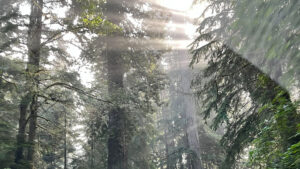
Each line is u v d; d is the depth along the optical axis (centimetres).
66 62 1124
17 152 958
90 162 1759
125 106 1042
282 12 296
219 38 733
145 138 1917
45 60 1030
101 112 1081
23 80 831
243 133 740
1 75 852
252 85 734
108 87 1080
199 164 1409
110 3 1100
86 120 1216
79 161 1752
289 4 285
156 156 2022
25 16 893
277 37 309
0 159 881
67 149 1986
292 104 335
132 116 1250
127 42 1153
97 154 1728
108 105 1016
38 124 1083
